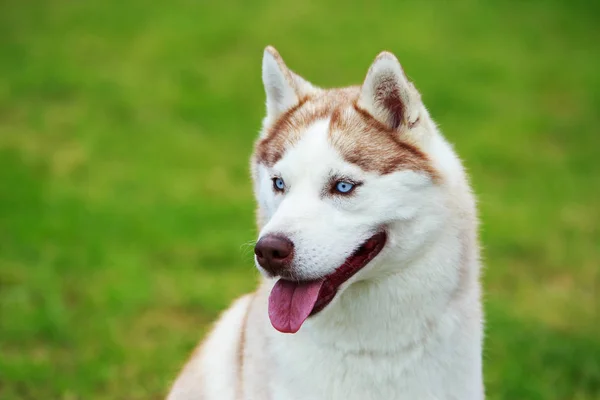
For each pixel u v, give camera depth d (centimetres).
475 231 473
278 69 490
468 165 1269
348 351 446
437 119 1431
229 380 493
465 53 1714
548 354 754
